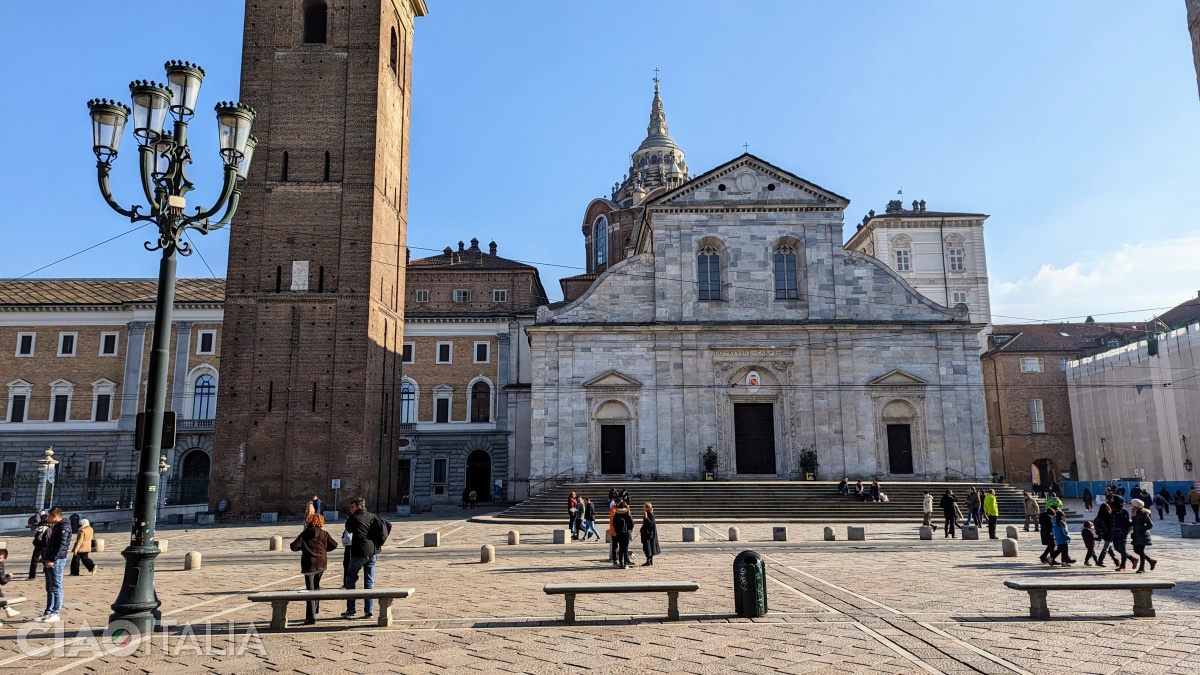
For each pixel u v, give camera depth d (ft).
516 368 227.81
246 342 153.79
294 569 76.95
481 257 258.16
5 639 43.65
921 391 159.22
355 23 164.14
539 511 141.08
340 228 157.38
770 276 165.78
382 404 163.32
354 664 37.50
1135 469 201.77
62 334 221.05
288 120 160.76
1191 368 183.32
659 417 158.51
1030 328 242.99
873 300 164.25
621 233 266.98
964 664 36.17
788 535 108.78
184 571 75.92
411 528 126.52
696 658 37.81
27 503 168.55
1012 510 139.23
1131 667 35.35
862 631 43.32
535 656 38.60
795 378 160.15
